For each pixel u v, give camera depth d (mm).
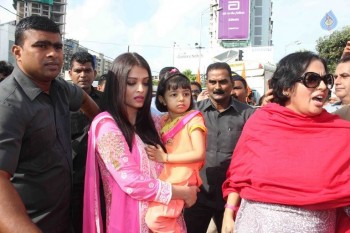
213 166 3578
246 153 2496
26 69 2219
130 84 2369
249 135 2479
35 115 2150
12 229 1538
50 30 2242
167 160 2543
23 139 2121
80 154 3359
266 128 2406
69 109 2639
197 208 3574
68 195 2381
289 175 2211
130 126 2387
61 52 2336
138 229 2275
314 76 2203
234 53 41781
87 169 2344
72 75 4105
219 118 3678
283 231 2189
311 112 2270
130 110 2488
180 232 2482
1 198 1650
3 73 4043
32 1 43062
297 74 2279
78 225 2967
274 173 2248
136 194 2209
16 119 2031
